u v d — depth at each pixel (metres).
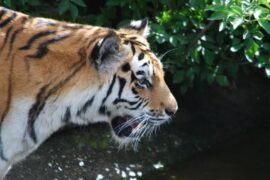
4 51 7.43
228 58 11.56
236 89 13.68
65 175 10.38
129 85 7.60
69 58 7.38
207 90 13.27
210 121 12.79
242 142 12.55
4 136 7.53
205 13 11.01
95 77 7.41
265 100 13.84
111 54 7.35
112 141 11.30
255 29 10.40
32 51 7.40
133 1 11.02
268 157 12.13
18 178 9.92
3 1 10.42
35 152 10.52
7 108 7.42
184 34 11.09
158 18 11.05
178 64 11.21
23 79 7.37
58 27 7.60
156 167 11.34
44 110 7.50
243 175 11.45
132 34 7.88
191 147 12.06
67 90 7.41
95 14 11.95
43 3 11.55
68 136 11.08
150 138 11.74
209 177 11.34
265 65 11.08
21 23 7.59
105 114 7.80
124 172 10.94
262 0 9.77
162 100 7.81
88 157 10.87
